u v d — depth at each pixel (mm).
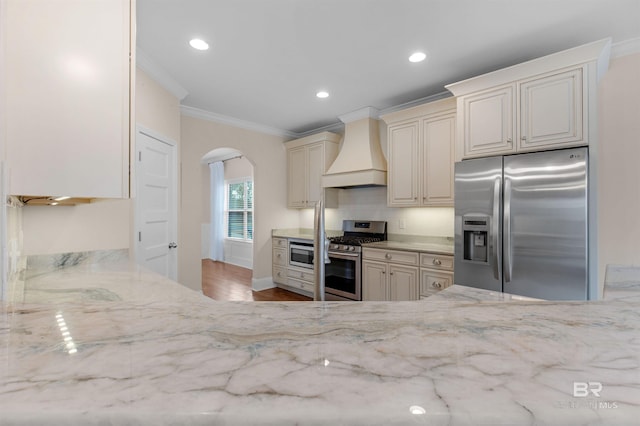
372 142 4031
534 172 2330
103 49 1303
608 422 328
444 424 327
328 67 2908
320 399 351
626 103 2418
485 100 2713
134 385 375
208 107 4008
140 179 2738
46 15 1188
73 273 1605
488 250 2545
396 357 444
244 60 2777
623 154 2424
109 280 1439
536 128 2434
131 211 2611
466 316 625
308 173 4816
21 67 1141
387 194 3807
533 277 2322
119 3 1338
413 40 2445
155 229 2980
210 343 489
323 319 604
